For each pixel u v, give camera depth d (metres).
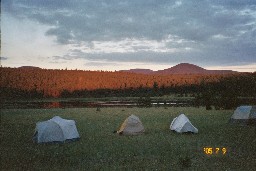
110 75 179.62
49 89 139.62
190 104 58.81
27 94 113.56
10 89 125.25
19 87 136.75
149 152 17.42
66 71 174.25
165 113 41.09
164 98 86.62
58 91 129.00
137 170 13.73
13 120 34.00
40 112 44.75
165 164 14.77
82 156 16.52
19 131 25.30
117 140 21.12
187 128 23.67
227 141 20.33
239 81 105.25
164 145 19.27
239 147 18.42
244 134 22.95
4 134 23.69
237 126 27.34
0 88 125.31
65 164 14.88
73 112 44.41
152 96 104.62
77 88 147.38
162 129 26.27
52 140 19.86
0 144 19.64
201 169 13.77
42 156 16.42
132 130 23.58
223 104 48.47
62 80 163.75
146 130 25.77
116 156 16.56
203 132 24.16
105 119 34.50
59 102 78.50
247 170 13.55
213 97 56.34
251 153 16.86
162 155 16.69
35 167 14.28
